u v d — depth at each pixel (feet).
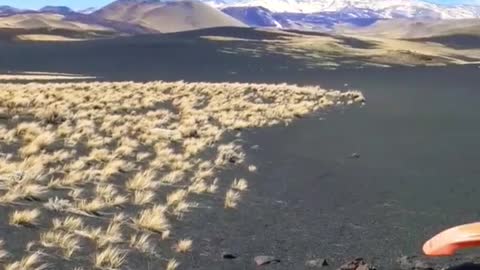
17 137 66.33
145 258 30.01
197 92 143.02
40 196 40.96
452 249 24.70
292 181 52.49
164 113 99.96
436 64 605.31
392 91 186.50
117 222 36.22
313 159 64.34
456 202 44.60
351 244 33.53
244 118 101.04
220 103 122.01
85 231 33.14
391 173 56.54
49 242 31.30
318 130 89.10
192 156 64.44
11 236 31.81
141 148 67.67
